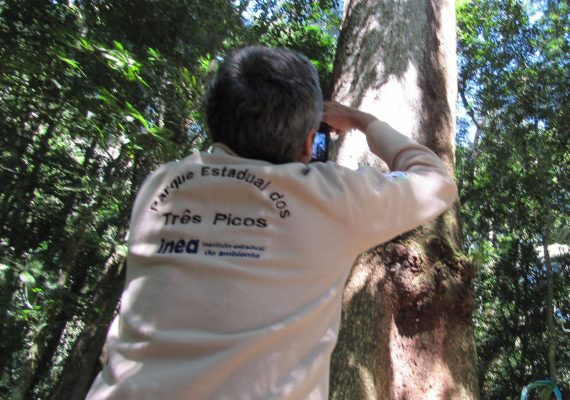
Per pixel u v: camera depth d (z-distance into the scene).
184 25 5.94
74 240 5.48
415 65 3.07
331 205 0.99
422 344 2.51
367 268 2.59
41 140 5.52
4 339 5.84
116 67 3.81
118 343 0.92
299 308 0.92
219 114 1.05
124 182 5.19
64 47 4.34
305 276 0.95
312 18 8.98
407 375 2.47
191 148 4.63
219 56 6.24
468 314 2.63
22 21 4.80
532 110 10.48
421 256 2.59
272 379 0.86
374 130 1.32
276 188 0.98
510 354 10.88
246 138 1.03
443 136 3.00
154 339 0.88
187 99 4.33
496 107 11.14
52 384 8.66
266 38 8.34
